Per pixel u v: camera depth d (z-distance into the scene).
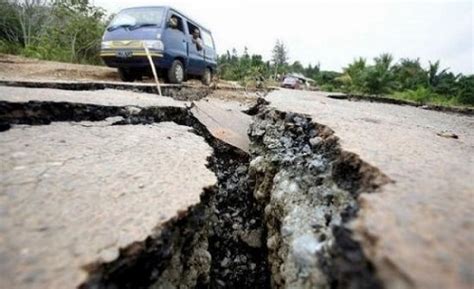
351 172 1.55
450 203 1.07
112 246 1.06
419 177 1.32
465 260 0.77
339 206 1.43
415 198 1.11
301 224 1.58
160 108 3.19
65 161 1.69
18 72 6.41
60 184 1.43
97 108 2.72
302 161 2.16
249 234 2.47
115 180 1.54
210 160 2.17
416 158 1.62
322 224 1.44
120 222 1.20
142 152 2.02
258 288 2.16
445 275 0.73
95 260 0.99
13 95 2.52
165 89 5.42
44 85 3.62
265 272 2.23
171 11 6.80
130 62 6.31
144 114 2.98
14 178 1.43
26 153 1.73
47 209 1.22
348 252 0.92
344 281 0.88
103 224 1.17
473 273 0.73
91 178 1.53
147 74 7.14
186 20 7.56
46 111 2.44
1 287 0.85
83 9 13.84
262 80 11.62
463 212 1.01
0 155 1.66
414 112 5.33
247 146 3.56
